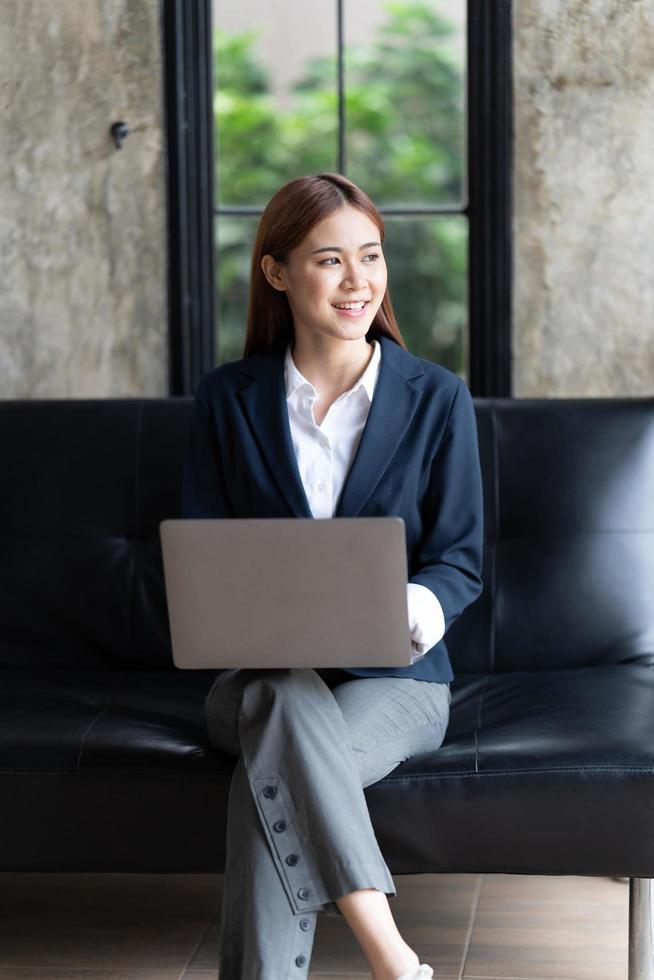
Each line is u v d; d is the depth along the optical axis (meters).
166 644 2.86
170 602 2.04
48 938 2.55
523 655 2.78
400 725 2.19
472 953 2.44
